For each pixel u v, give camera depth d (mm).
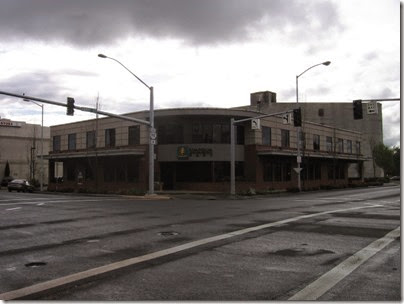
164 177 43031
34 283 6988
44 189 53656
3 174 76062
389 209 19797
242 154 43188
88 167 51188
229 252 9438
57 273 7648
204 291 6457
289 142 48750
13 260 8797
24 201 26766
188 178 42438
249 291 6449
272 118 45906
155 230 12906
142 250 9742
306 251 9492
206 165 42031
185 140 42125
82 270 7859
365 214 17375
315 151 52688
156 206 22453
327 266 8070
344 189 49750
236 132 43188
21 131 79125
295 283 6887
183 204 24141
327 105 81688
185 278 7219
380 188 52156
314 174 54625
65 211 19438
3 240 11375
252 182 41688
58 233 12555
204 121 42312
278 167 46812
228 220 15430
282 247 9992
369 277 7234
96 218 16391
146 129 42750
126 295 6277
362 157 64438
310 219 15578
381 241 10742
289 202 25656
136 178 43875
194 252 9453
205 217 16531
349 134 64500
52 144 56438
